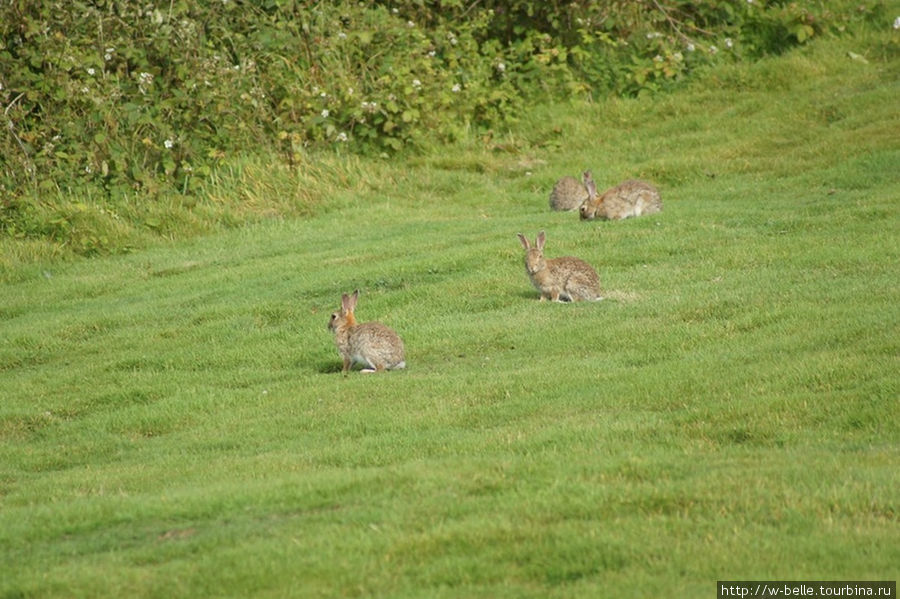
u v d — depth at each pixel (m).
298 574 17.75
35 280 46.56
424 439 25.22
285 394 30.06
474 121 66.19
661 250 41.47
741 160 56.28
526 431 25.19
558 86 68.81
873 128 56.72
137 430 28.97
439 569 17.69
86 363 35.03
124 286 44.59
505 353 32.28
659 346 31.34
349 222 52.44
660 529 18.67
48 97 56.25
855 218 42.69
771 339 30.61
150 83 57.12
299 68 63.16
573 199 51.94
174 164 55.81
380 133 62.47
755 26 72.12
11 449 27.84
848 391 25.80
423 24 70.44
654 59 69.38
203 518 20.88
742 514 19.20
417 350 33.00
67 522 20.95
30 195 52.31
